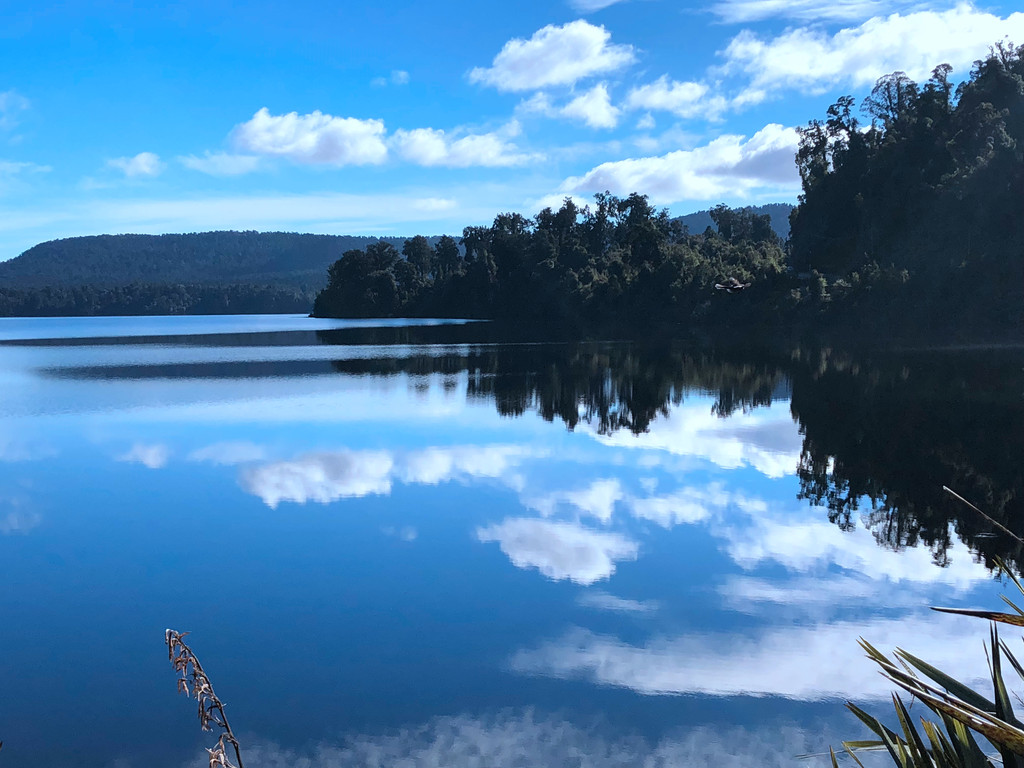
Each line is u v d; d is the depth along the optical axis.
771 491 18.45
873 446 23.47
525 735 8.33
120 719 8.80
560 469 21.00
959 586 12.41
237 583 12.90
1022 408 30.08
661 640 10.59
